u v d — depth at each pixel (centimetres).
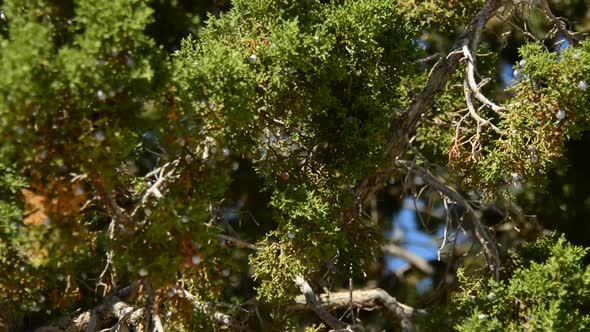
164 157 892
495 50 1388
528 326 927
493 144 1059
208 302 959
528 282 947
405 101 1202
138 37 770
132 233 808
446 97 1237
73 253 826
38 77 745
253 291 1199
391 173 1162
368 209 1396
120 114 797
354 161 979
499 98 1285
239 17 967
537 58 938
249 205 1259
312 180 995
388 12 995
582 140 1334
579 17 1335
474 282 1059
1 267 855
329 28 959
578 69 930
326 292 1263
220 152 854
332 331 1055
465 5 1197
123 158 841
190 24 1243
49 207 769
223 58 847
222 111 839
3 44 756
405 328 1262
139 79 782
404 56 1028
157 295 851
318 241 919
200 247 803
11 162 826
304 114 944
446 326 1035
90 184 810
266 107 931
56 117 765
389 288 1477
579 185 1319
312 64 923
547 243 1065
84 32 820
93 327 1059
